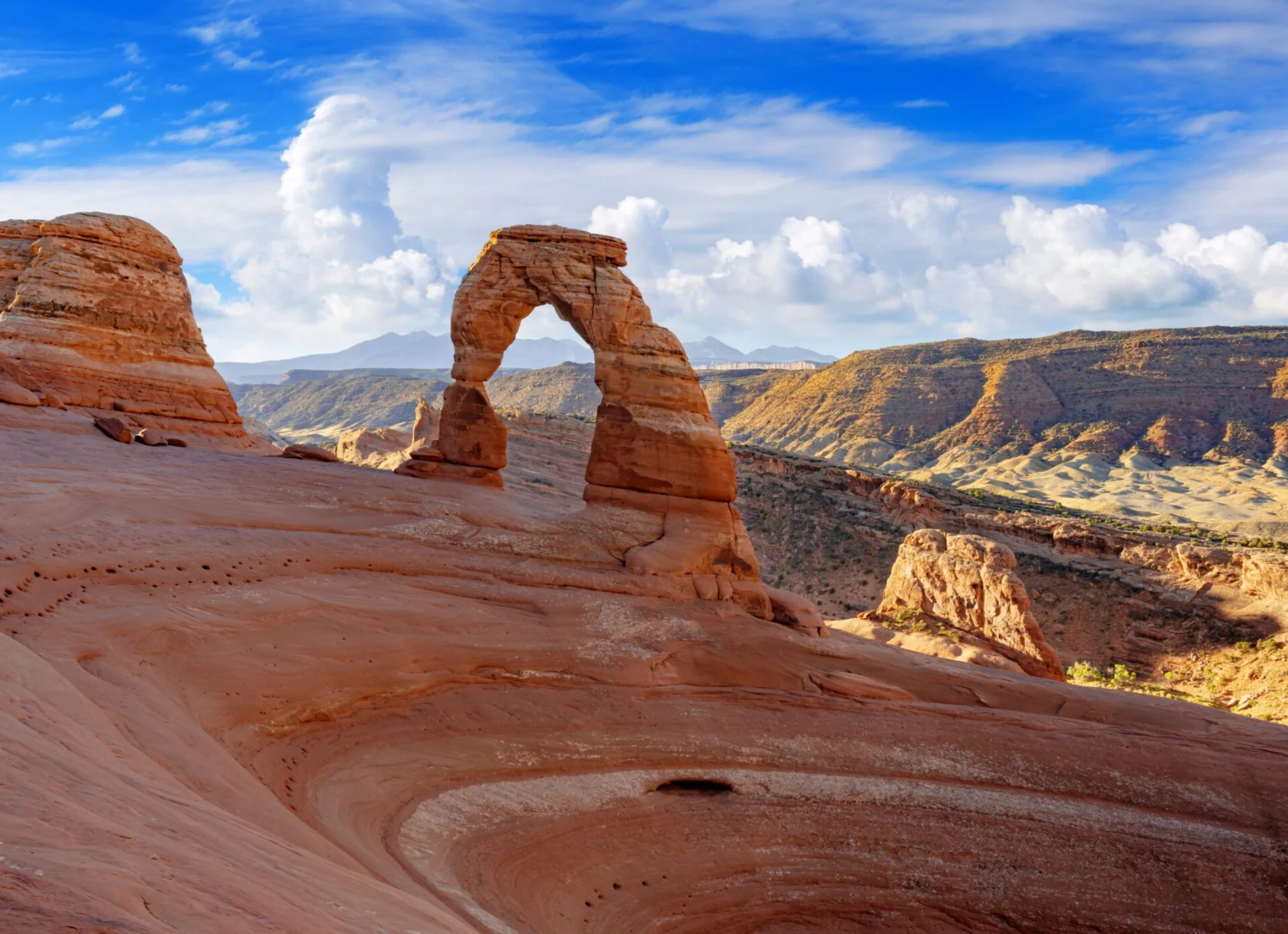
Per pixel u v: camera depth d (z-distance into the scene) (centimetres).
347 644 1762
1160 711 2161
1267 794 1845
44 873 418
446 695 1812
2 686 908
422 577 2169
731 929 1469
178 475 2533
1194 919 1580
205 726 1394
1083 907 1583
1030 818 1755
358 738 1612
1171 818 1783
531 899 1348
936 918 1551
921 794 1795
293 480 2666
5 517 1817
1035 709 2152
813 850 1630
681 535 2528
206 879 532
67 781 657
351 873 878
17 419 3052
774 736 1930
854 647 2319
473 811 1527
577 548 2462
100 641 1429
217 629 1641
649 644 2125
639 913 1432
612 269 2744
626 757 1778
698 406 2638
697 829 1631
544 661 1966
